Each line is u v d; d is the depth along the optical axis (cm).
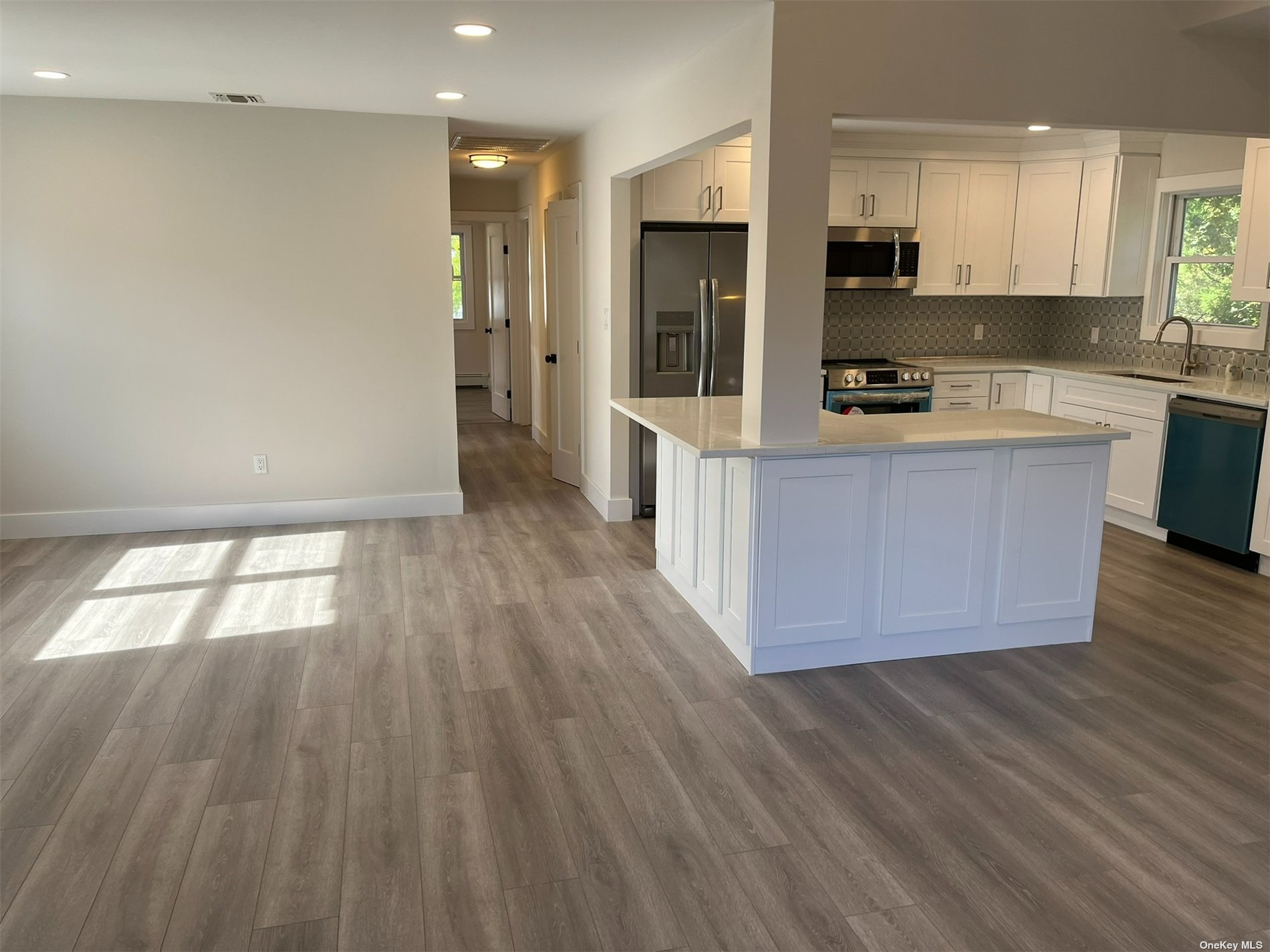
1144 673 343
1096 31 323
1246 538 451
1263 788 265
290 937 202
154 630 375
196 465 516
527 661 349
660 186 534
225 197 492
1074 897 217
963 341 663
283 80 414
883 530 340
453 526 538
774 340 318
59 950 197
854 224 592
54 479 499
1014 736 294
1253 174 464
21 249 474
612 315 532
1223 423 458
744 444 322
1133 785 266
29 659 346
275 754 279
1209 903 215
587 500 605
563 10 301
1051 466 350
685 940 202
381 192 511
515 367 891
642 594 424
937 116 315
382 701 314
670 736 293
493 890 218
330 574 448
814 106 304
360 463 541
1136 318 591
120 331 493
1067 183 588
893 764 277
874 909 212
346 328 522
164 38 339
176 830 240
